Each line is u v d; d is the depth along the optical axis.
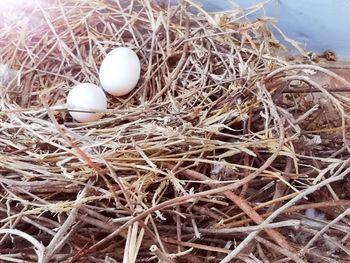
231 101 0.28
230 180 0.25
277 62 0.30
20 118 0.27
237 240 0.25
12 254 0.24
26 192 0.24
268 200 0.27
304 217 0.26
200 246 0.23
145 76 0.30
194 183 0.26
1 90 0.28
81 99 0.27
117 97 0.30
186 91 0.29
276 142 0.26
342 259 0.26
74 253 0.23
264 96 0.27
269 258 0.25
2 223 0.25
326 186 0.27
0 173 0.25
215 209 0.25
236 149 0.26
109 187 0.24
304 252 0.23
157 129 0.26
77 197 0.24
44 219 0.24
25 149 0.26
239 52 0.30
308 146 0.28
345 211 0.24
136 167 0.25
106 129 0.26
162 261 0.22
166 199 0.26
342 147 0.28
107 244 0.25
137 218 0.22
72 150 0.25
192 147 0.26
